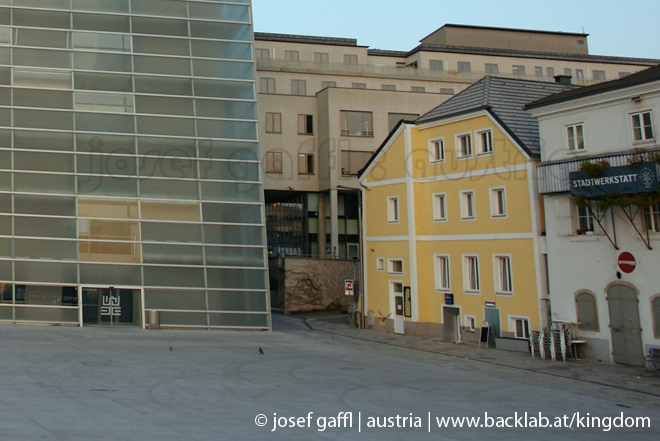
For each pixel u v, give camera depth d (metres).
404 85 74.88
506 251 35.84
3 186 38.66
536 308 34.03
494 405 21.05
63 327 37.03
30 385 20.53
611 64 84.38
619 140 30.19
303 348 33.94
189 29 44.34
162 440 14.70
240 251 41.94
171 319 39.62
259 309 41.62
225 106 43.78
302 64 72.69
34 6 41.88
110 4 43.31
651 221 29.09
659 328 28.56
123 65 42.34
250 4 46.31
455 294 38.88
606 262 30.64
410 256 40.91
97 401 18.69
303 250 67.00
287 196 70.62
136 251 39.94
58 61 41.28
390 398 21.41
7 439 13.98
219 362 27.44
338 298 56.31
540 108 33.34
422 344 37.44
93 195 39.91
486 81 40.44
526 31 85.50
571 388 24.86
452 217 39.38
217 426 16.45
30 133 39.75
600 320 30.88
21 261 37.97
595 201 30.14
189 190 41.75
